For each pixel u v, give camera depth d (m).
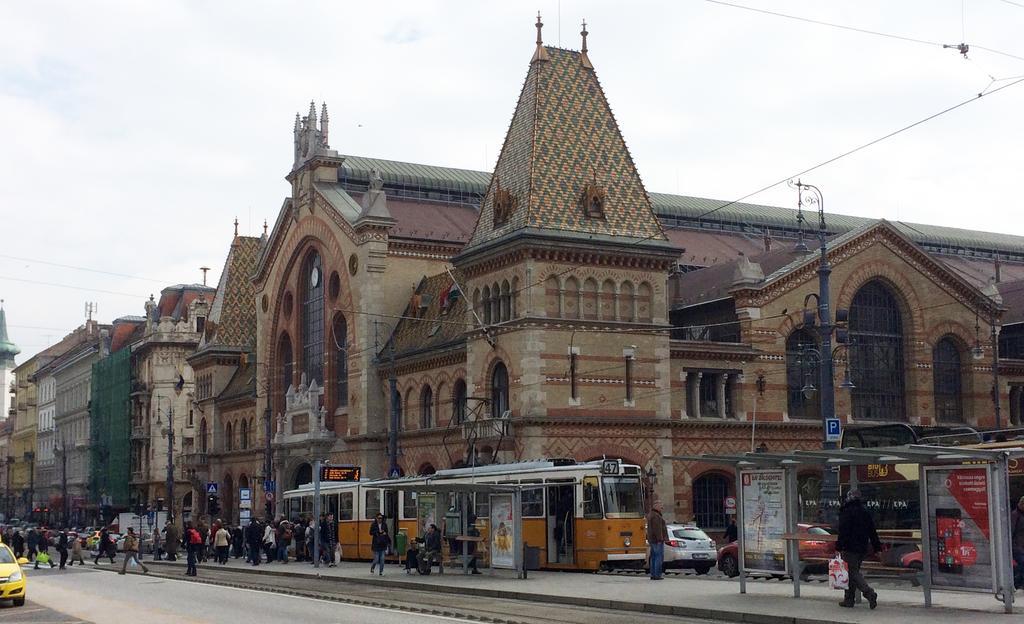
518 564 42.78
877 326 69.81
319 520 60.22
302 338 85.81
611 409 59.16
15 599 35.41
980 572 25.70
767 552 31.08
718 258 86.06
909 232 99.88
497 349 60.25
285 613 30.03
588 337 59.00
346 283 77.88
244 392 95.81
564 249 58.59
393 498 59.22
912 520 41.16
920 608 26.58
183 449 119.81
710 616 27.52
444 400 67.56
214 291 131.88
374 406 74.25
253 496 92.88
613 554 46.09
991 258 101.88
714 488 63.69
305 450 80.06
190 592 39.62
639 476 47.75
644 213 61.72
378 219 75.50
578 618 27.70
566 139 61.00
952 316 71.50
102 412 140.50
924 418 69.50
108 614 30.91
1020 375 73.69
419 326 72.12
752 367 65.50
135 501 129.25
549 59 62.25
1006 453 25.31
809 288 67.75
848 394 67.81
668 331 61.50
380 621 27.14
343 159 85.38
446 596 36.91
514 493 43.31
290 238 87.31
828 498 41.22
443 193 87.50
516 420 57.25
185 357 124.75
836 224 100.94
